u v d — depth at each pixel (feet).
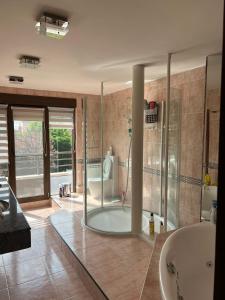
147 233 9.53
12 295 6.98
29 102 13.67
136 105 8.94
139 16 5.18
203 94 8.91
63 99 14.69
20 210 5.71
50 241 10.20
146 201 11.99
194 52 7.50
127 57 7.94
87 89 13.76
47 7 4.78
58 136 15.21
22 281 7.60
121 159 12.31
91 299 6.80
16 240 4.49
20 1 4.55
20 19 5.29
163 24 5.55
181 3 4.67
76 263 8.04
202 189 8.50
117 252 8.35
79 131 15.48
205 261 5.89
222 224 1.86
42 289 7.23
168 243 5.41
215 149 8.08
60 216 11.80
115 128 12.62
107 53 7.53
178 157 9.90
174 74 10.14
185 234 5.94
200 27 5.74
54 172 15.51
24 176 14.42
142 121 9.05
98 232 9.76
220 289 1.91
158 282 4.75
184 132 9.80
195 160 9.37
